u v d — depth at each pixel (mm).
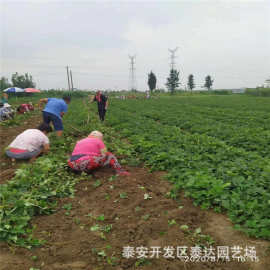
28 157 6488
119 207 4375
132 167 6516
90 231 3707
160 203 4449
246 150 8102
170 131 10688
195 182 4832
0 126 13031
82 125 13195
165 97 57969
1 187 4602
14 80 50688
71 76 67625
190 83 97312
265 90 56250
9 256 3160
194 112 20641
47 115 8617
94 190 5086
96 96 14180
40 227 3801
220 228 3723
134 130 11141
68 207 4395
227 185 4469
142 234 3605
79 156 5641
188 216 4027
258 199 4316
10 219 3686
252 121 14305
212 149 7594
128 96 53500
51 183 5203
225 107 25484
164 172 6090
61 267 3010
